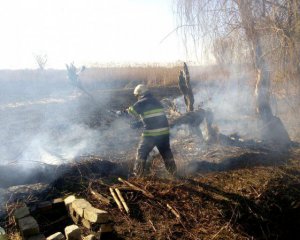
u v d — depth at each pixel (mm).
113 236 3854
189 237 3996
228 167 5914
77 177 5270
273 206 4855
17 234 3857
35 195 4801
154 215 4320
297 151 6703
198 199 4738
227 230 4266
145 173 5535
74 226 3650
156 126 5246
